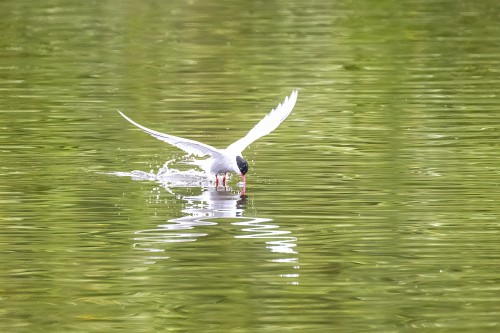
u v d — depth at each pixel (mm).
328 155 18625
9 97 23797
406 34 31750
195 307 11883
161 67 27312
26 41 31000
